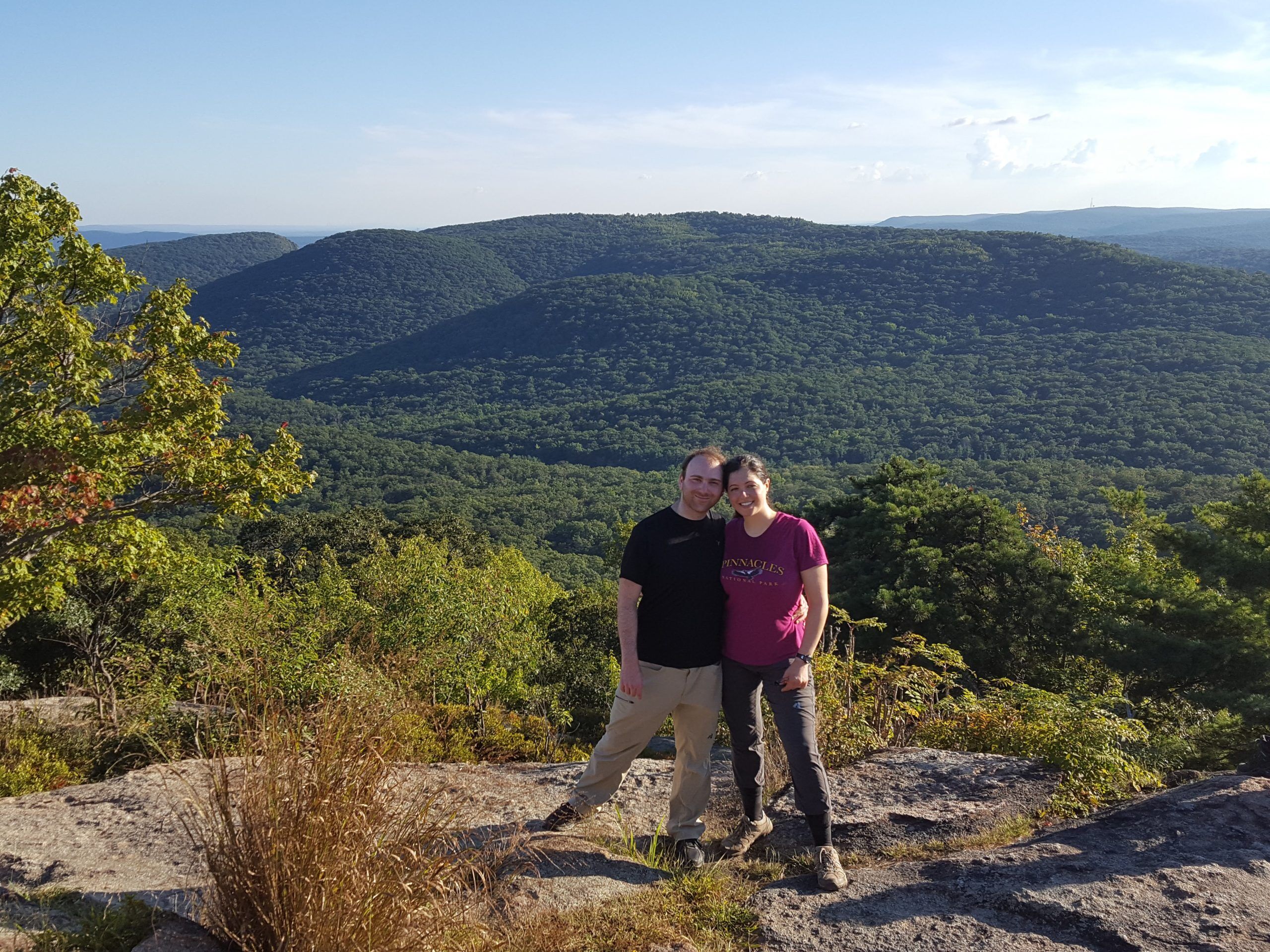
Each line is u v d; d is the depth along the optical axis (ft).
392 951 6.50
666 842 10.07
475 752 18.84
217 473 43.06
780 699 9.51
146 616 41.19
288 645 16.51
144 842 10.05
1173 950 7.34
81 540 37.40
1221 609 52.60
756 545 9.57
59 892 8.07
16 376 37.55
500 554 121.08
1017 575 65.36
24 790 17.42
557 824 10.02
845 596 66.08
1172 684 51.29
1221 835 9.57
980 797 11.31
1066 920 7.93
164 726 19.40
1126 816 10.39
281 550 112.06
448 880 7.60
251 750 7.37
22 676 44.86
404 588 45.52
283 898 6.68
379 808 7.18
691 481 9.39
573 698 73.67
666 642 9.50
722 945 7.77
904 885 8.87
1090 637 57.67
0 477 33.27
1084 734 12.78
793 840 10.22
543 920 7.71
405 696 8.31
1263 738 12.66
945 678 18.53
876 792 11.57
